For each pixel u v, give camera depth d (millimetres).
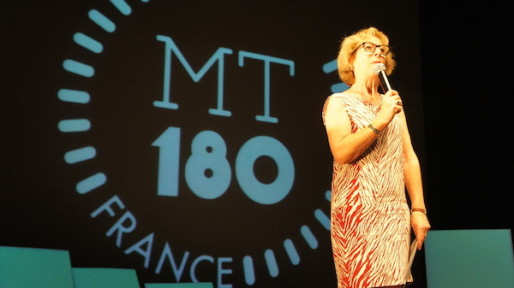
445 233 3488
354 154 1591
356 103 1713
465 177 4035
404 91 4414
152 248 3359
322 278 3832
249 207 3678
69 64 3328
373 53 1782
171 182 3477
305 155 3941
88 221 3221
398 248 1603
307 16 4160
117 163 3352
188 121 3598
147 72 3535
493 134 3836
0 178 3039
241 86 3816
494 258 3330
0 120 3086
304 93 4035
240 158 3711
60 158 3209
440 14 4387
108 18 3482
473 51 4070
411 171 1844
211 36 3781
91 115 3334
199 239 3492
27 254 2631
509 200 3668
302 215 3842
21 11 3238
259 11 3988
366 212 1602
